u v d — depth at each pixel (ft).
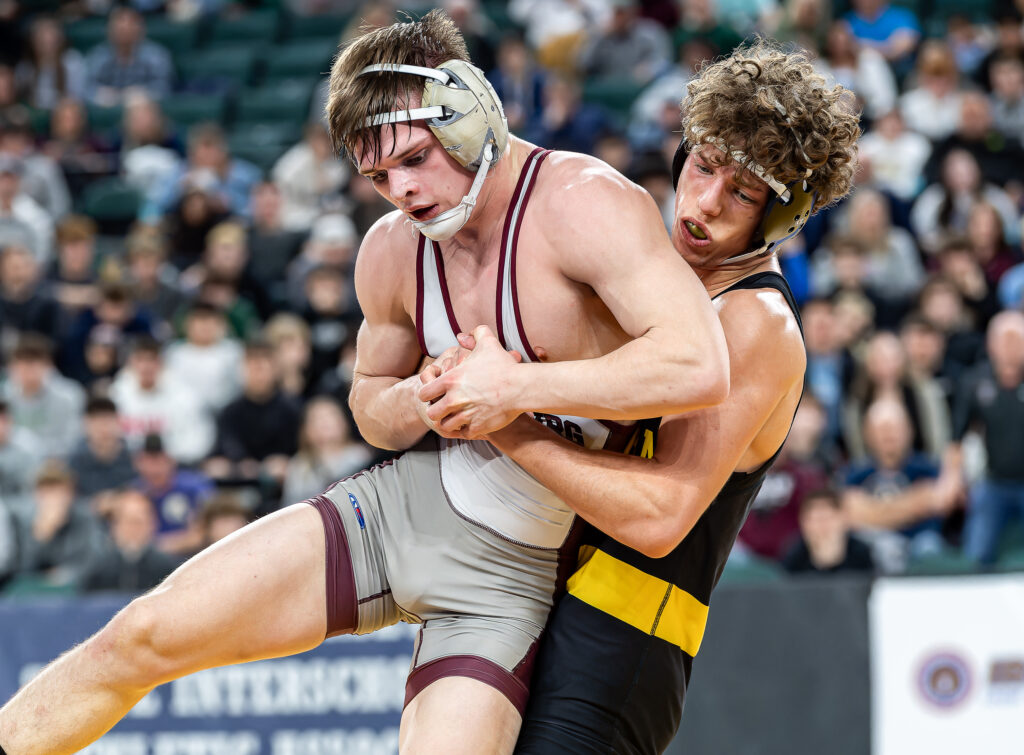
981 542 19.79
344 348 23.58
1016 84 31.30
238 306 26.16
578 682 7.86
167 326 26.71
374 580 8.04
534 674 7.97
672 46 36.01
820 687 15.51
